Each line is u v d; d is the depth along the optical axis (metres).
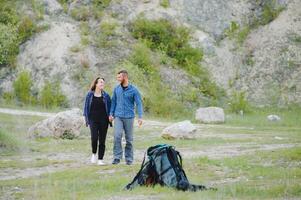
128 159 33.81
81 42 110.81
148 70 108.56
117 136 33.88
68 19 117.50
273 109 107.12
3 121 67.06
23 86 102.00
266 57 120.06
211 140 52.88
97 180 26.86
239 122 87.06
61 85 102.00
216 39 125.25
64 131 52.16
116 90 34.03
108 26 115.94
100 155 34.09
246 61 120.94
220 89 113.50
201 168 30.95
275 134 62.78
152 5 125.62
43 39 110.94
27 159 37.25
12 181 26.94
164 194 22.59
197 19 127.31
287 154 36.81
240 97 105.81
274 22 127.44
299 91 110.94
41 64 106.31
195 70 114.75
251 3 133.00
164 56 114.31
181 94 106.19
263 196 21.61
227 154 40.25
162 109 98.31
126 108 33.81
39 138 51.38
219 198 21.33
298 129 73.44
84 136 54.00
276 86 113.19
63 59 106.50
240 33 126.88
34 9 117.25
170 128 54.25
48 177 28.34
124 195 22.52
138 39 116.81
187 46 119.88
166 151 24.92
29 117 74.19
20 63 107.44
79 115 55.59
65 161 35.72
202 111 86.94
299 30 124.19
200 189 23.52
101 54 108.94
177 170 24.45
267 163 33.22
